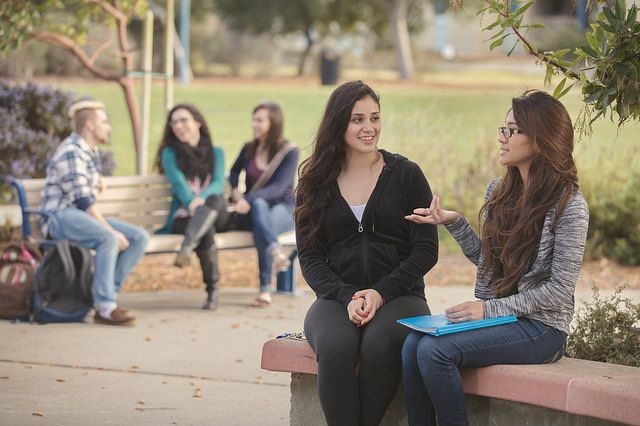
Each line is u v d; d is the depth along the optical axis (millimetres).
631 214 13969
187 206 11023
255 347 9305
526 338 5539
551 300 5551
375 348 5754
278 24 58281
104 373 8336
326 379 5746
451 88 43250
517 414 5453
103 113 10562
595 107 5676
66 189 10297
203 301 11422
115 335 9695
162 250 10828
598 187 14422
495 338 5496
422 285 6359
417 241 6309
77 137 10492
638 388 4996
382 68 63406
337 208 6352
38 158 14977
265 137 11469
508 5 5809
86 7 14797
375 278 6289
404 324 5629
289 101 37062
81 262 10141
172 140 11297
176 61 50906
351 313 5918
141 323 10234
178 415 7215
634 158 15781
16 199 15102
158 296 11695
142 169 15156
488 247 5887
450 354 5426
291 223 11383
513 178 5914
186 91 40344
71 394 7707
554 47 43312
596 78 5684
